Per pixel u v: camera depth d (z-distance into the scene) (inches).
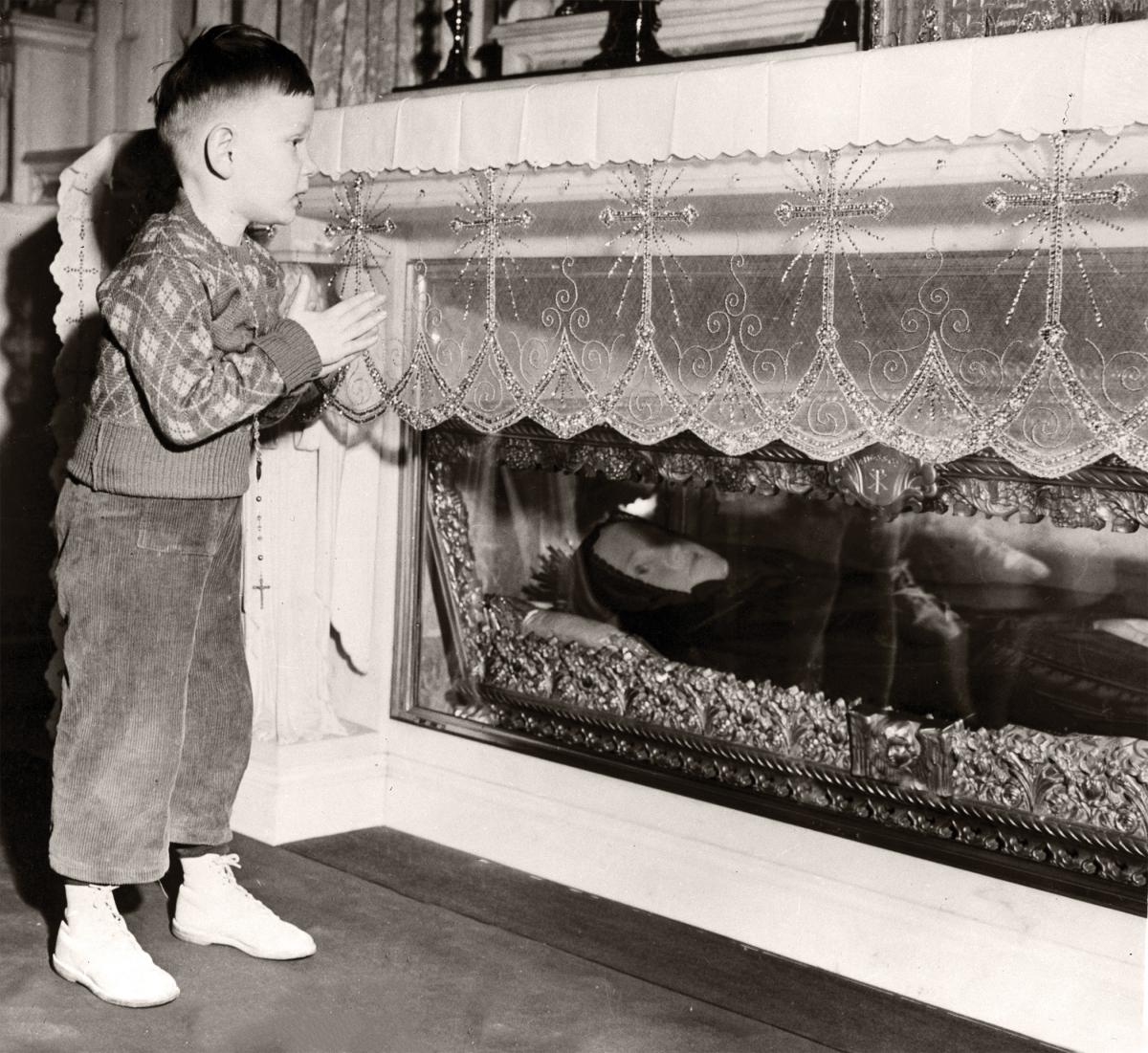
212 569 80.7
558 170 81.0
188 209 76.7
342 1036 72.6
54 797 76.9
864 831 82.3
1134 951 71.7
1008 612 81.0
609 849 92.7
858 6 85.5
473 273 88.4
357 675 107.7
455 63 98.0
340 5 111.9
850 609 87.0
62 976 78.6
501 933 86.4
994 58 63.1
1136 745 74.4
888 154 68.6
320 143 90.7
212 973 80.3
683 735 91.6
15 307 136.3
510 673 101.1
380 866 97.6
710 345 76.6
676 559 95.0
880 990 80.2
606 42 97.4
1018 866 76.7
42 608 137.5
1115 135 62.1
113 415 74.9
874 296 71.1
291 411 94.0
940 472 76.8
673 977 80.7
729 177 74.0
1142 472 69.7
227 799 83.9
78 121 139.8
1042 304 66.1
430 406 91.0
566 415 82.8
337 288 98.3
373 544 105.7
